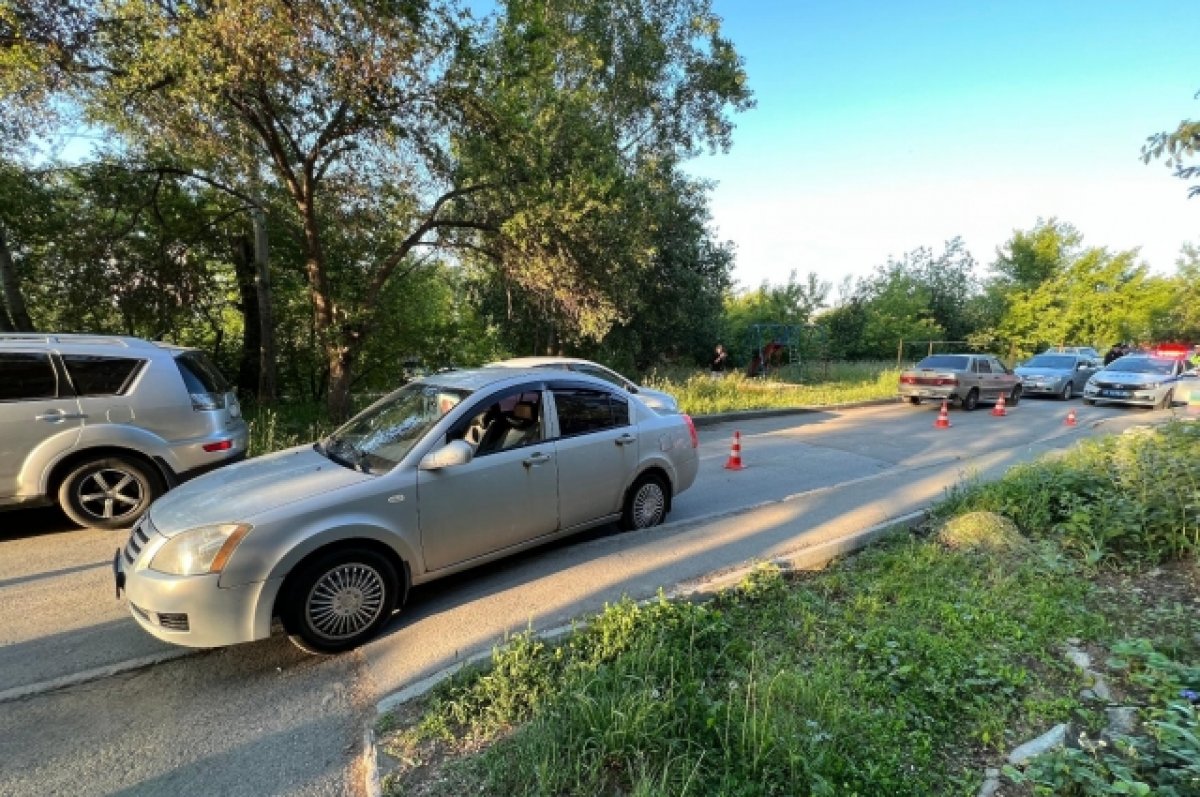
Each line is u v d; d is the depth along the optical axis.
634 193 13.00
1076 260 30.53
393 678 3.27
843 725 2.63
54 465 5.27
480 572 4.60
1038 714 2.84
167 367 5.81
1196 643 3.43
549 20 14.98
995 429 12.61
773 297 27.52
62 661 3.48
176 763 2.66
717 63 18.81
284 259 13.55
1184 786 2.25
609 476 5.11
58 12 6.71
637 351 21.25
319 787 2.53
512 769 2.44
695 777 2.29
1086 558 4.63
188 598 3.15
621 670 2.88
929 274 33.59
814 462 9.15
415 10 7.24
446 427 4.09
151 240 11.92
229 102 7.60
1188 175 3.62
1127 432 7.40
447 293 17.38
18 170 9.87
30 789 2.50
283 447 8.43
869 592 4.12
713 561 4.80
